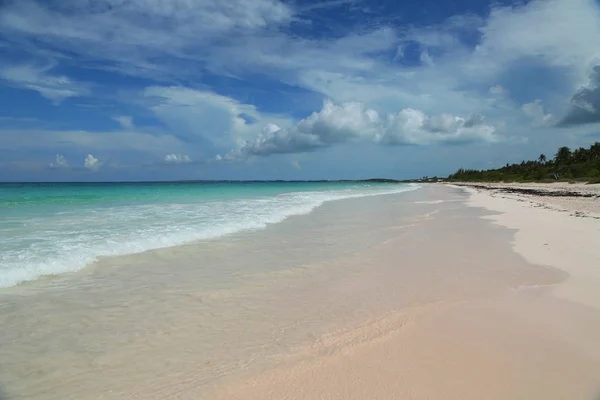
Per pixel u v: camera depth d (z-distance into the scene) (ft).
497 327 17.72
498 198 116.47
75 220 49.67
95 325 18.30
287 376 13.79
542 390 12.64
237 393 12.80
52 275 26.21
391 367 14.24
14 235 37.47
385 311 20.06
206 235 42.04
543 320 18.54
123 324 18.44
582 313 19.45
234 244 37.73
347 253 34.04
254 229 47.75
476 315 19.21
